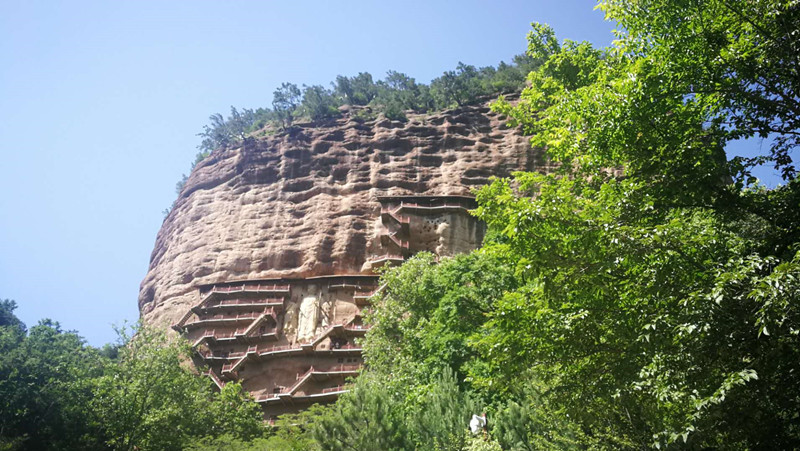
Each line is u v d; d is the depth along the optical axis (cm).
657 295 996
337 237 6825
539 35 2022
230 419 3969
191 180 8819
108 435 3438
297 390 5172
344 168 7825
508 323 1189
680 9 1238
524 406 1780
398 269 3862
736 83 1113
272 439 2723
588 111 1243
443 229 6272
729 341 904
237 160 8525
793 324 807
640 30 1311
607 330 1105
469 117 8206
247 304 6131
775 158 1116
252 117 11131
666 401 1030
